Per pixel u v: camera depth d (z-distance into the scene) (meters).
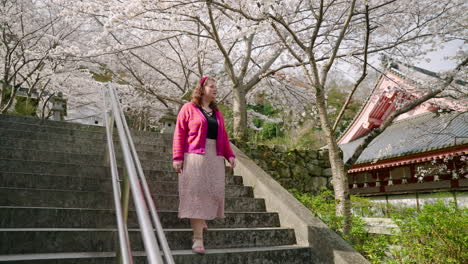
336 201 5.07
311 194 6.69
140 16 6.46
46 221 2.55
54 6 9.76
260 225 3.62
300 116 12.16
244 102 8.59
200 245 2.63
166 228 3.08
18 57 10.54
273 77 10.86
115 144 4.91
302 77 11.78
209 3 5.70
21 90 14.91
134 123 15.37
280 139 17.61
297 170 6.82
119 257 1.65
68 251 2.35
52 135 4.57
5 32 9.95
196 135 2.68
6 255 2.14
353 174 15.88
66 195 2.95
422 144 10.98
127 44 8.48
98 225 2.73
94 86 12.09
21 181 3.04
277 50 9.47
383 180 13.99
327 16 8.58
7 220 2.42
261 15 5.64
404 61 8.17
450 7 7.33
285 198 3.95
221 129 2.82
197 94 2.84
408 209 4.19
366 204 7.32
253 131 20.39
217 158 2.73
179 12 6.49
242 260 2.79
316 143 18.94
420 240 3.83
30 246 2.25
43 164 3.46
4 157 3.61
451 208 3.93
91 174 3.67
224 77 11.32
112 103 3.46
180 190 2.62
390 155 11.80
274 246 3.22
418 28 7.66
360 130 15.93
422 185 12.25
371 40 8.57
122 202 1.83
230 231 3.07
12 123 4.64
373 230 5.04
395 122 15.73
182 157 2.64
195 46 9.96
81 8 7.02
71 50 7.89
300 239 3.39
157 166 4.38
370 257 3.69
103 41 9.80
